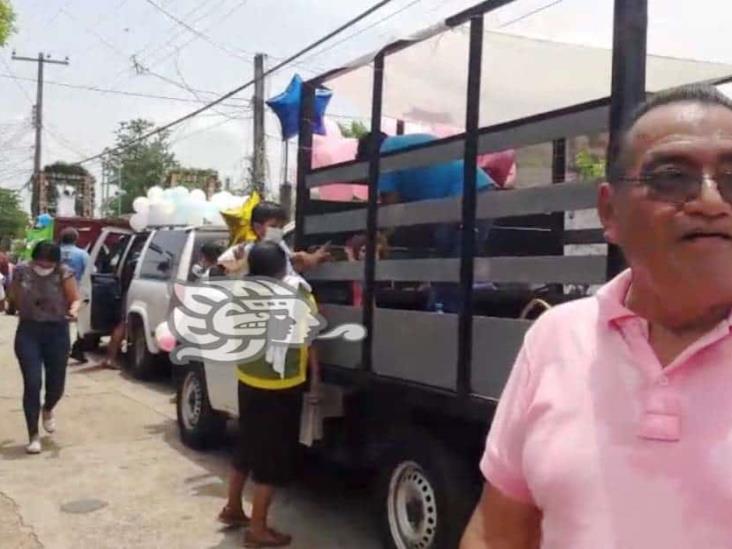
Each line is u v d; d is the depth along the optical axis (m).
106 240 12.39
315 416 5.15
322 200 5.68
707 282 1.37
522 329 3.55
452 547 4.04
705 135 1.38
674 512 1.31
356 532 5.27
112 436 7.66
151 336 9.99
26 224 65.88
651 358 1.40
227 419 7.02
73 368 11.52
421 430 4.30
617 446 1.37
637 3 3.18
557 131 3.50
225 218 6.80
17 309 7.21
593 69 4.70
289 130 5.95
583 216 4.39
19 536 5.16
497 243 4.53
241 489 5.29
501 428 1.61
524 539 1.63
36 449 7.03
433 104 5.10
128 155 40.66
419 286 4.99
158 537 5.16
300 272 5.42
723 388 1.35
